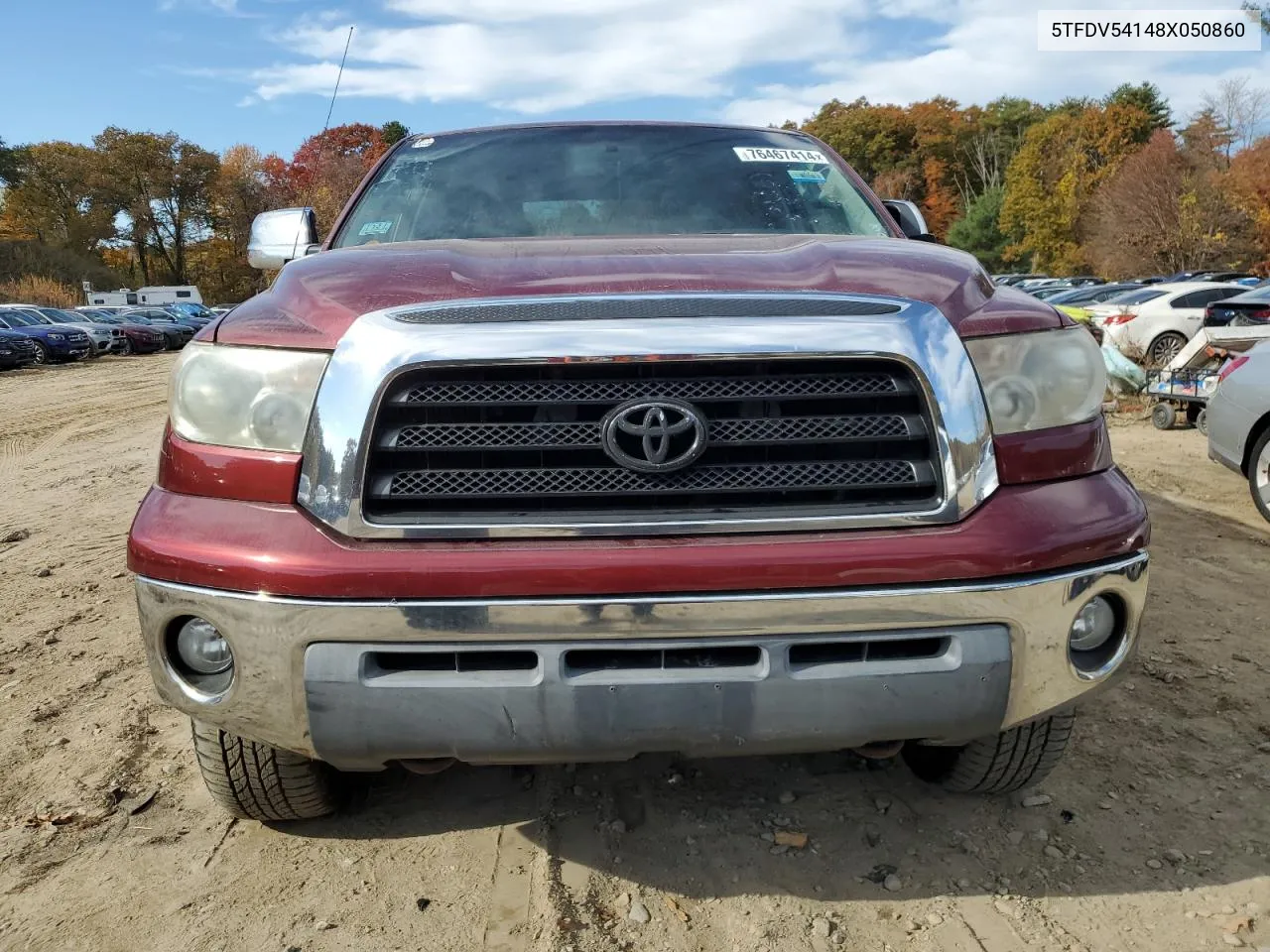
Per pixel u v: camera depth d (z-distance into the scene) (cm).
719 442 193
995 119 9912
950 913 224
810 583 187
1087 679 204
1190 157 5109
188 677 204
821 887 235
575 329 192
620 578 185
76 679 369
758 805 270
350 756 196
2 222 8375
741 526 190
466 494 191
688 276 215
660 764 294
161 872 245
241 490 197
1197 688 345
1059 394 208
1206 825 258
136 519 208
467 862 246
